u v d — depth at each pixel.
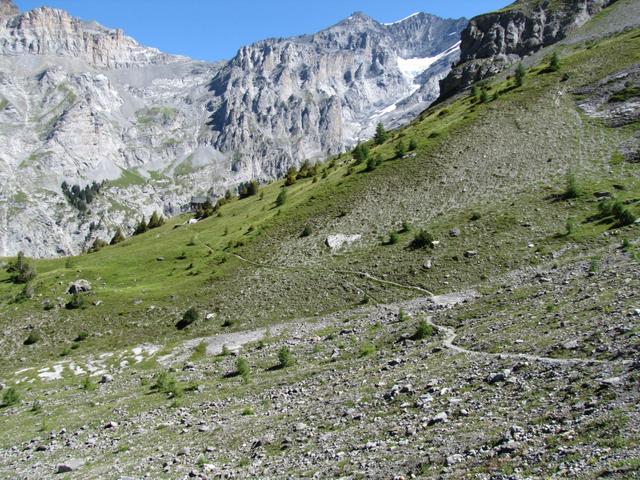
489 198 92.31
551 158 98.19
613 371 21.84
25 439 41.09
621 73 117.44
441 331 43.69
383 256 85.81
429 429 22.56
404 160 119.38
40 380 68.00
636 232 65.94
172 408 41.91
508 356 29.70
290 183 169.88
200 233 139.50
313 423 28.38
